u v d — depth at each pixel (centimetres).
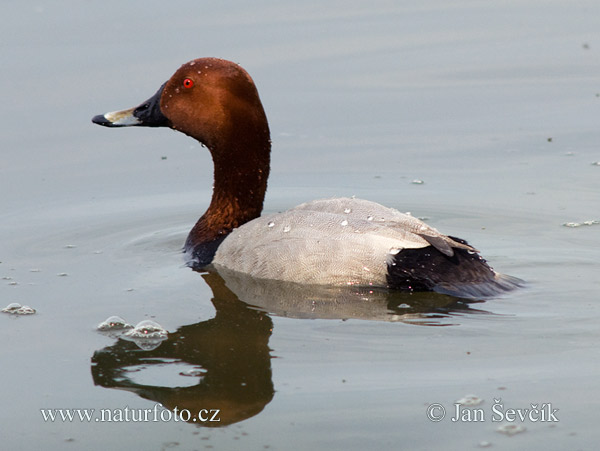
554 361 812
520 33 2084
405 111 1723
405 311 937
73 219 1309
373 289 975
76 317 959
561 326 885
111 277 1080
